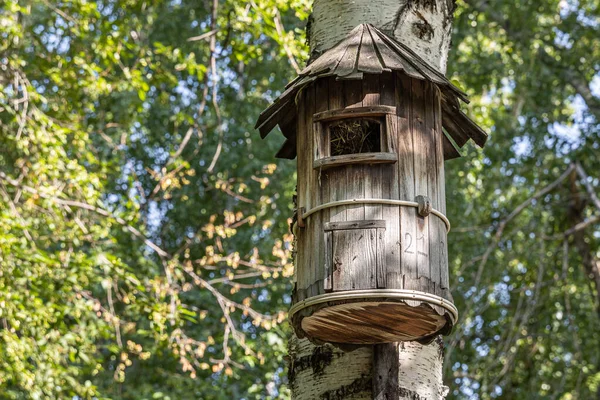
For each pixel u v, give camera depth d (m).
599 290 15.73
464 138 6.83
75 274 10.46
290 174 16.94
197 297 15.43
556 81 16.55
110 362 16.33
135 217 10.75
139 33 16.94
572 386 16.12
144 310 10.47
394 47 6.05
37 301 10.27
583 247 15.85
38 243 12.56
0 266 10.07
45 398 10.38
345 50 6.00
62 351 10.66
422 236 5.65
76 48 12.48
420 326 5.62
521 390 16.33
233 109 17.66
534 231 15.63
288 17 15.88
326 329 5.70
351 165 5.71
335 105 5.88
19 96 14.02
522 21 16.06
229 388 15.30
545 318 16.08
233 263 11.28
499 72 16.39
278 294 16.36
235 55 11.42
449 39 6.75
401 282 5.46
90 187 10.52
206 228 11.68
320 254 5.63
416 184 5.75
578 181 16.27
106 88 11.93
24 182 11.25
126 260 14.05
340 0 6.61
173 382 14.38
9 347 9.85
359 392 5.74
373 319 5.55
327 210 5.68
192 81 17.91
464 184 16.58
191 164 17.28
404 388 5.77
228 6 11.23
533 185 16.61
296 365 6.06
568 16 16.33
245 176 16.92
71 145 12.34
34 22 15.52
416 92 5.98
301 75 6.00
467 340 16.42
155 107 17.42
